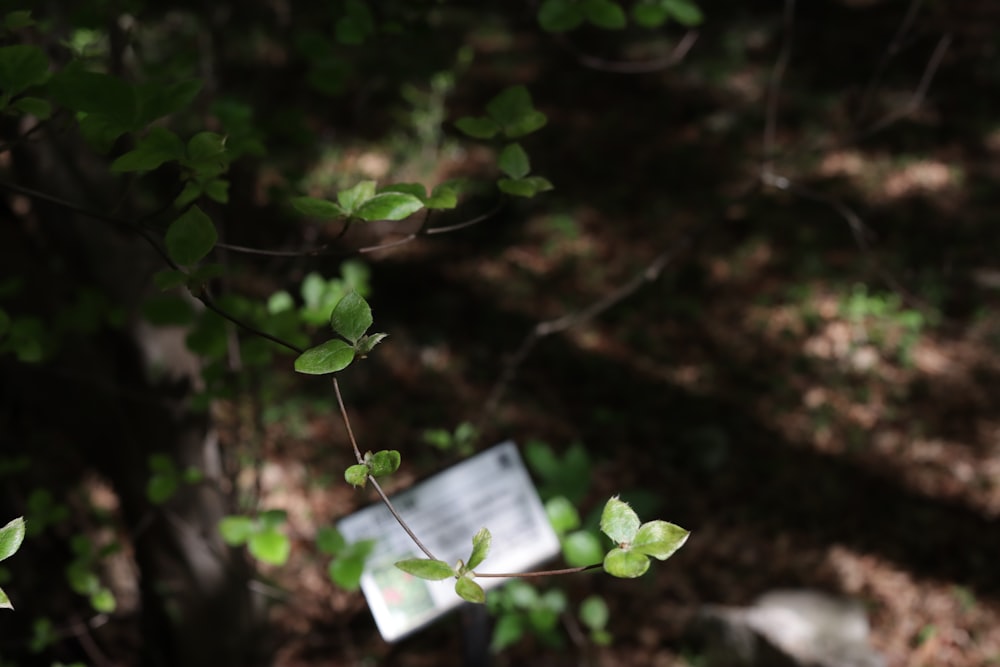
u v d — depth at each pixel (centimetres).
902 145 964
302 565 533
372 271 803
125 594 425
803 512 605
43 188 252
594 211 902
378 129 955
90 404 285
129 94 107
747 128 1010
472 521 254
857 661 465
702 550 577
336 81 194
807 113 1027
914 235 846
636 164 973
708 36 1192
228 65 881
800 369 718
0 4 130
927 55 1115
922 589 550
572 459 246
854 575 561
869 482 625
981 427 662
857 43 1151
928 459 640
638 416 679
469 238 859
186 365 288
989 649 513
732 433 666
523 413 680
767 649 481
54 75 113
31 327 207
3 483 349
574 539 224
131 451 293
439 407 677
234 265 694
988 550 573
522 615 254
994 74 1061
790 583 557
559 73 1138
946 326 746
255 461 281
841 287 789
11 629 363
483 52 1178
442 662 496
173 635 332
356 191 113
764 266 822
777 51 1152
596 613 272
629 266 832
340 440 633
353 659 490
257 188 772
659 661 505
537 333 305
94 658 394
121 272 268
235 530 196
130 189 119
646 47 1176
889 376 706
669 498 613
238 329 207
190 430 298
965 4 1225
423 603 244
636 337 753
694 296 795
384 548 240
